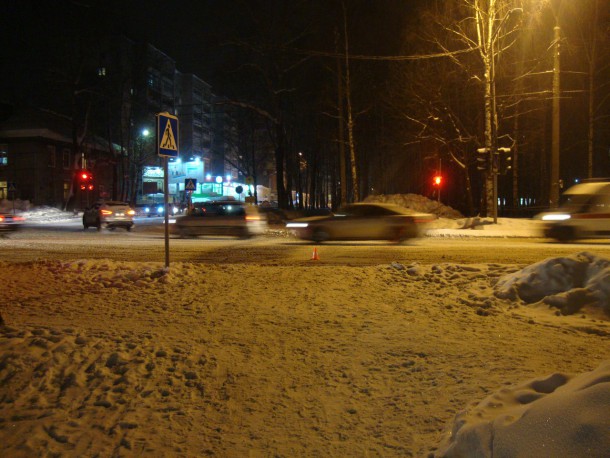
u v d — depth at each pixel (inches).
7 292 382.9
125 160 2522.1
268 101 1541.6
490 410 147.2
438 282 403.9
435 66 1301.7
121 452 162.9
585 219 761.6
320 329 284.0
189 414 187.6
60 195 2326.5
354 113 1669.5
